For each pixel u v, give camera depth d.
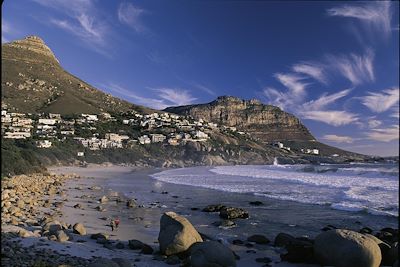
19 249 12.87
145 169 106.31
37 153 105.31
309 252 15.05
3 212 20.89
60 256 12.86
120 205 29.78
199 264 13.12
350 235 14.30
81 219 22.64
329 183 53.53
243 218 25.44
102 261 11.27
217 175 74.88
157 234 19.44
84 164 117.00
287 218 25.62
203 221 24.28
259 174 78.12
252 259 15.63
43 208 25.42
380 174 73.12
